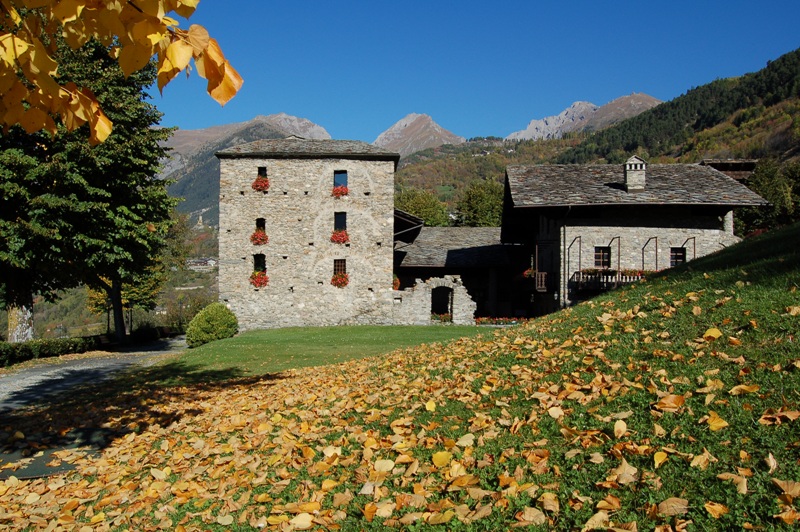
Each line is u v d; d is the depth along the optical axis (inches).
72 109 113.7
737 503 165.0
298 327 1295.5
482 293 1498.5
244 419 361.4
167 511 232.1
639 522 165.2
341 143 1406.3
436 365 406.6
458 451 233.6
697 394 243.0
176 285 2935.5
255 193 1330.0
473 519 181.9
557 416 249.8
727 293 370.3
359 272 1326.3
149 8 90.8
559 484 193.5
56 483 283.7
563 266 1117.1
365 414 320.2
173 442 337.1
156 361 914.7
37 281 879.7
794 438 192.1
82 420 439.8
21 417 479.8
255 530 204.2
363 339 953.5
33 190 716.0
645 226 1115.3
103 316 2657.5
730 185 1137.4
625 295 482.3
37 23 112.8
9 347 907.4
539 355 355.6
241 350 869.8
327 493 224.8
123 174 820.0
